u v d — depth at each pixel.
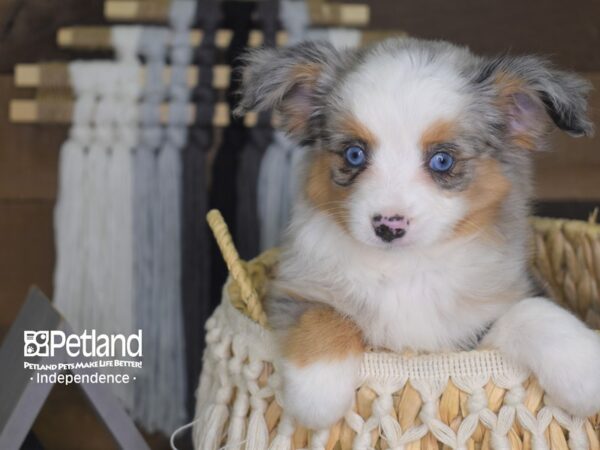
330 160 0.56
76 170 0.77
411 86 0.54
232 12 0.78
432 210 0.53
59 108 0.76
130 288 0.78
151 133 0.76
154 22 0.77
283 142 0.77
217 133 0.80
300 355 0.53
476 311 0.57
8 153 0.83
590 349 0.52
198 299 0.78
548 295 0.64
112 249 0.77
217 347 0.58
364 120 0.54
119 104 0.76
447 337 0.57
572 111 0.55
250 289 0.56
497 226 0.57
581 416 0.52
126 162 0.76
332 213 0.56
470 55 0.59
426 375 0.52
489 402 0.52
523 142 0.59
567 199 0.84
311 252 0.58
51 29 0.82
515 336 0.53
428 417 0.52
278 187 0.77
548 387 0.52
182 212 0.77
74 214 0.77
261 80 0.58
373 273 0.56
